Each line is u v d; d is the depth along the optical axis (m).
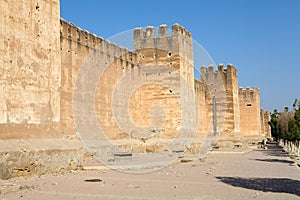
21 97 15.77
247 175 16.16
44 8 17.55
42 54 17.16
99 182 13.27
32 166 14.51
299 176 16.05
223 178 14.88
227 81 45.69
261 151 40.84
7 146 13.95
